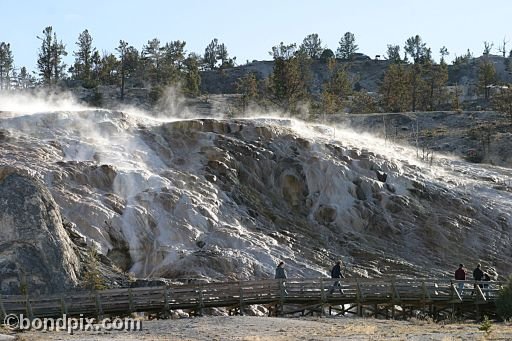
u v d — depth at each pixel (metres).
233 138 68.50
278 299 42.62
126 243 53.31
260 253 55.12
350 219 65.00
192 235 55.56
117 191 57.84
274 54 190.38
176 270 51.66
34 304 36.97
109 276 46.25
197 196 59.66
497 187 74.56
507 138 98.75
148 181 59.34
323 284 45.09
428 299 45.06
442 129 108.44
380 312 45.81
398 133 107.44
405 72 141.38
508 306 42.06
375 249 62.28
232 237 56.09
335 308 45.19
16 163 56.66
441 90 152.25
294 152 69.56
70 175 56.62
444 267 61.62
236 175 65.06
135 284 45.31
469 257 63.75
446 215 67.56
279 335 30.91
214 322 35.25
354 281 44.44
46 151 59.84
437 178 74.00
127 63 161.62
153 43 162.12
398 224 65.62
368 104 135.25
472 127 107.81
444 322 40.78
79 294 38.00
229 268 52.38
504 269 63.19
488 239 65.94
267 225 61.31
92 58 163.75
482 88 154.25
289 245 58.91
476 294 45.66
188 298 40.56
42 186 45.88
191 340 29.67
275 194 66.00
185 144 66.25
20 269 41.28
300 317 40.78
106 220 53.50
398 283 46.44
